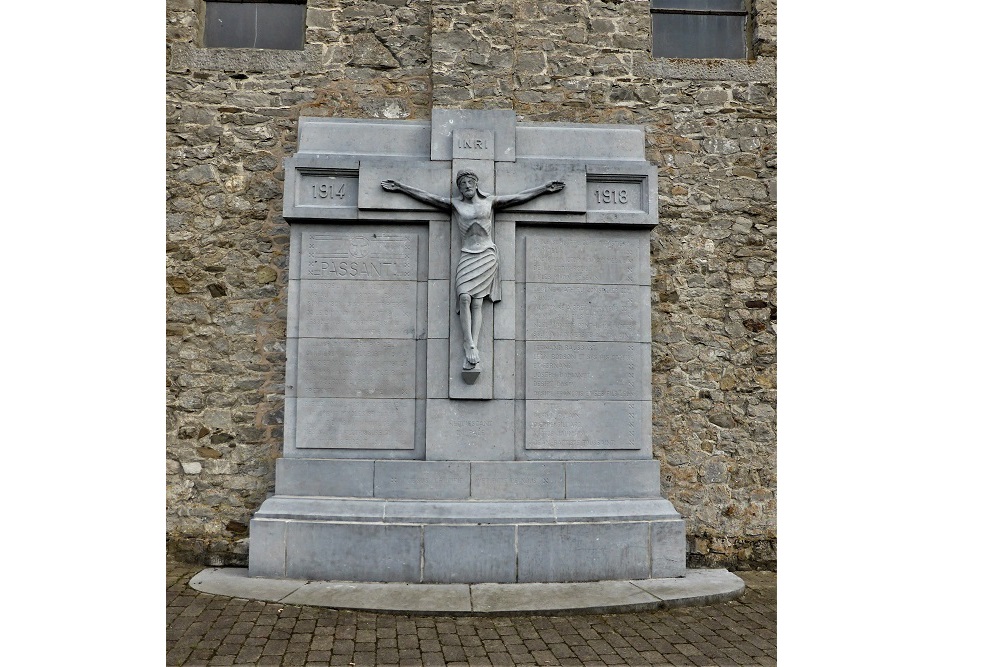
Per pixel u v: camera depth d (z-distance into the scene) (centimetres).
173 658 447
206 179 699
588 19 749
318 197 633
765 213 728
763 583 633
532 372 628
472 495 606
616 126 668
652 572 601
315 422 618
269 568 588
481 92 709
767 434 704
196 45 722
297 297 627
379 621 510
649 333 640
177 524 663
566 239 642
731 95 741
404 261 633
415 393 623
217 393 677
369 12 735
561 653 466
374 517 588
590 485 616
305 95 719
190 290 685
